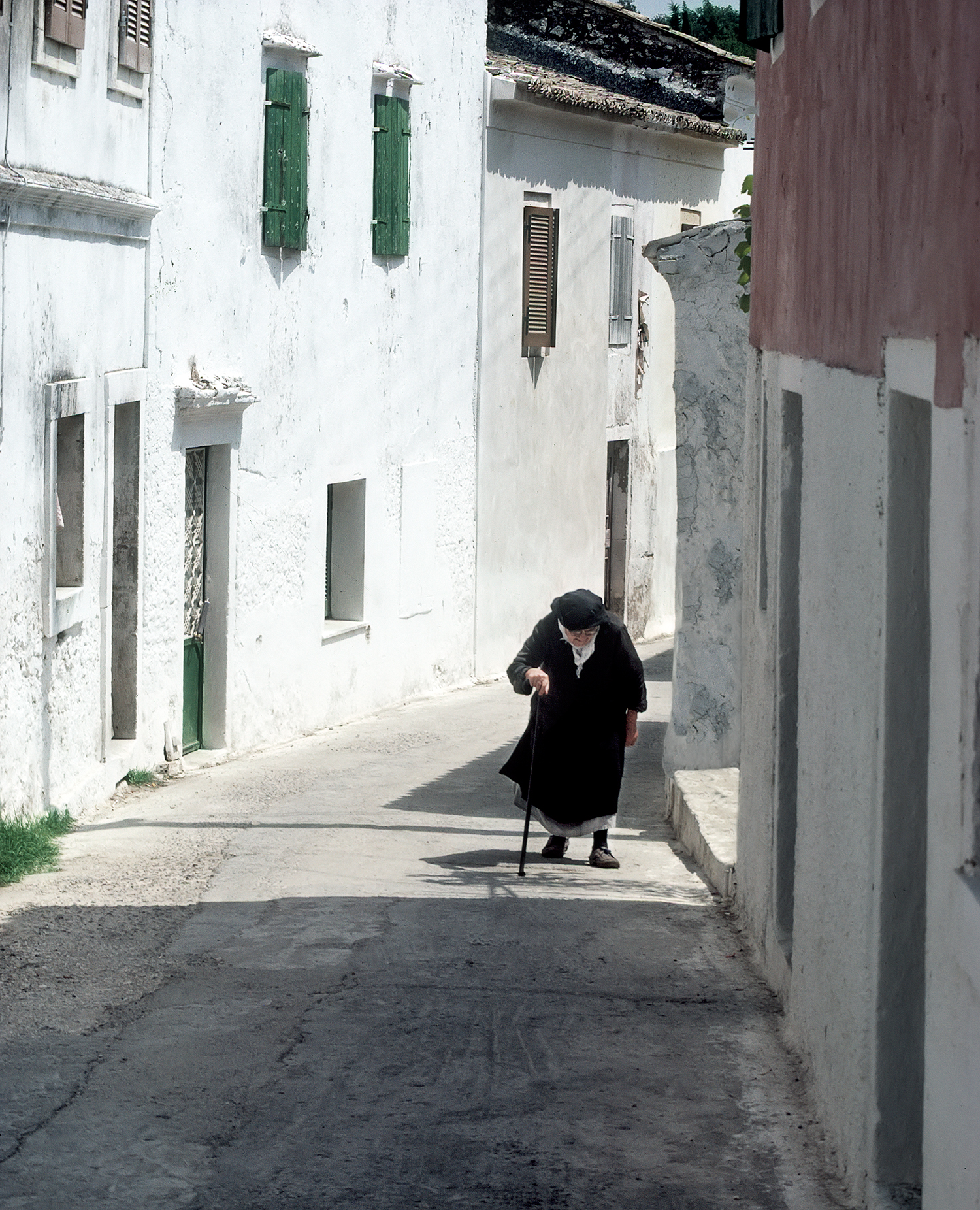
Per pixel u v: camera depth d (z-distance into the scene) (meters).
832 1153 6.12
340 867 11.87
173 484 17.14
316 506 20.86
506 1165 6.00
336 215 20.94
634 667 12.20
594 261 29.23
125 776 16.02
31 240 13.05
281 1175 5.85
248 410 18.91
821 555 6.79
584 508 29.64
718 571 14.01
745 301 10.92
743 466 13.73
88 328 14.59
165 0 16.58
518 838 13.62
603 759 12.28
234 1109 6.51
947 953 4.53
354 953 9.09
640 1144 6.23
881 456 5.57
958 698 4.44
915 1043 5.54
